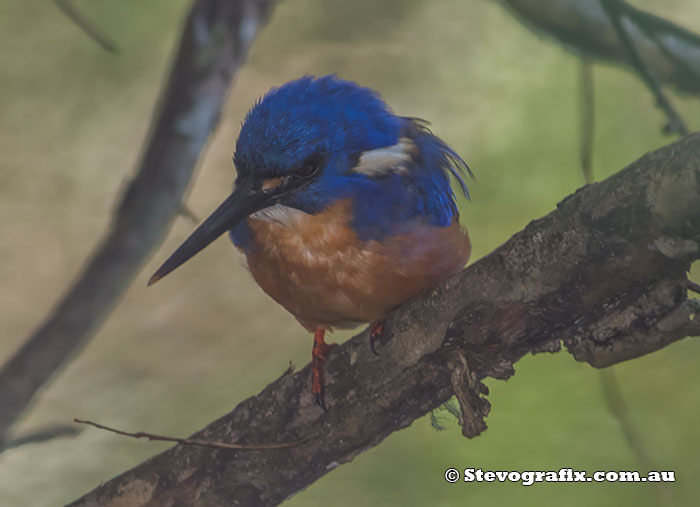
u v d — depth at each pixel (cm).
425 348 697
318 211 789
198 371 1652
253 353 1664
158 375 1630
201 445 719
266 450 769
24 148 1762
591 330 647
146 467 799
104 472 1470
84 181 1789
